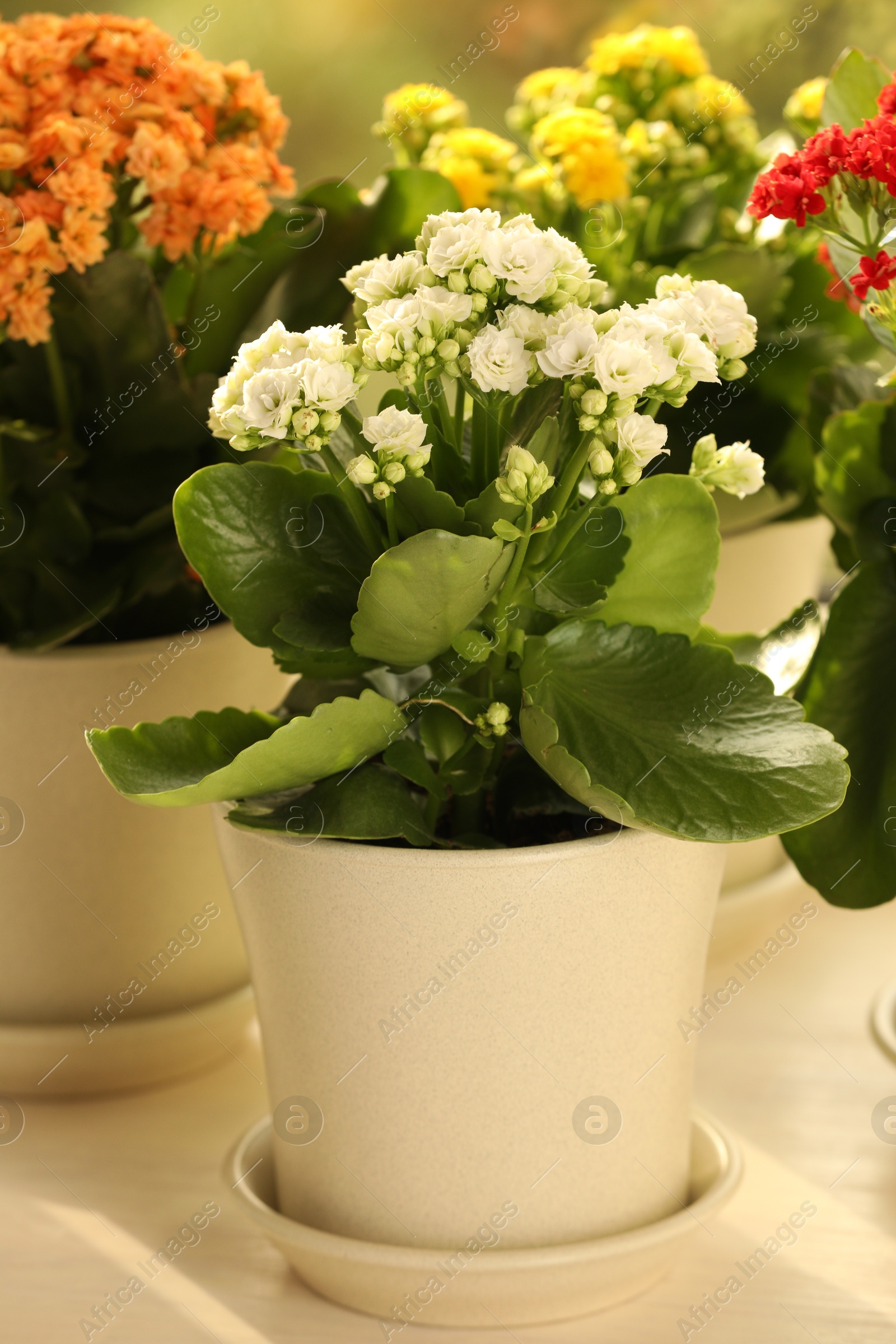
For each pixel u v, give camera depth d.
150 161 0.82
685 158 0.97
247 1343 0.77
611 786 0.73
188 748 0.75
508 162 0.95
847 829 0.81
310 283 0.90
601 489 0.72
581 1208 0.75
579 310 0.72
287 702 0.79
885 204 0.77
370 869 0.73
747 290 0.91
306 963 0.75
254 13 1.07
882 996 0.89
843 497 0.84
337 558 0.75
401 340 0.71
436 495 0.72
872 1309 0.78
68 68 0.83
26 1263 0.80
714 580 0.76
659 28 1.00
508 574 0.73
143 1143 0.86
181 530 0.74
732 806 0.72
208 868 0.87
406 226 0.90
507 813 0.77
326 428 0.71
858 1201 0.82
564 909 0.73
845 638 0.83
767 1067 0.89
